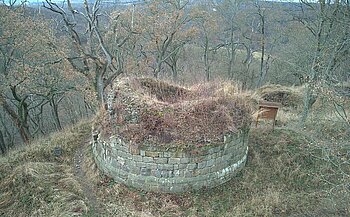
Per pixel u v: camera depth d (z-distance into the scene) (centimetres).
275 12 2141
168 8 2028
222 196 935
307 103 1289
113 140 965
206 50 2439
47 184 986
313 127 1287
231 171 995
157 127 928
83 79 1769
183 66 2867
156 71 2072
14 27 1491
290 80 2403
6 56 1563
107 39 1839
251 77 2645
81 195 944
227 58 2781
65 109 2500
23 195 957
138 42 2155
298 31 1862
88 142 1280
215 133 942
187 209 884
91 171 1054
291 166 1051
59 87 1681
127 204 902
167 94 1247
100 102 1539
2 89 1530
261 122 1292
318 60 1195
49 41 1509
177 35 2077
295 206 886
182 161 908
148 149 909
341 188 910
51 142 1270
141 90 1099
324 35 1224
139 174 936
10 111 1653
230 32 2570
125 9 1848
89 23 1467
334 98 947
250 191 958
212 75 2666
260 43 2408
